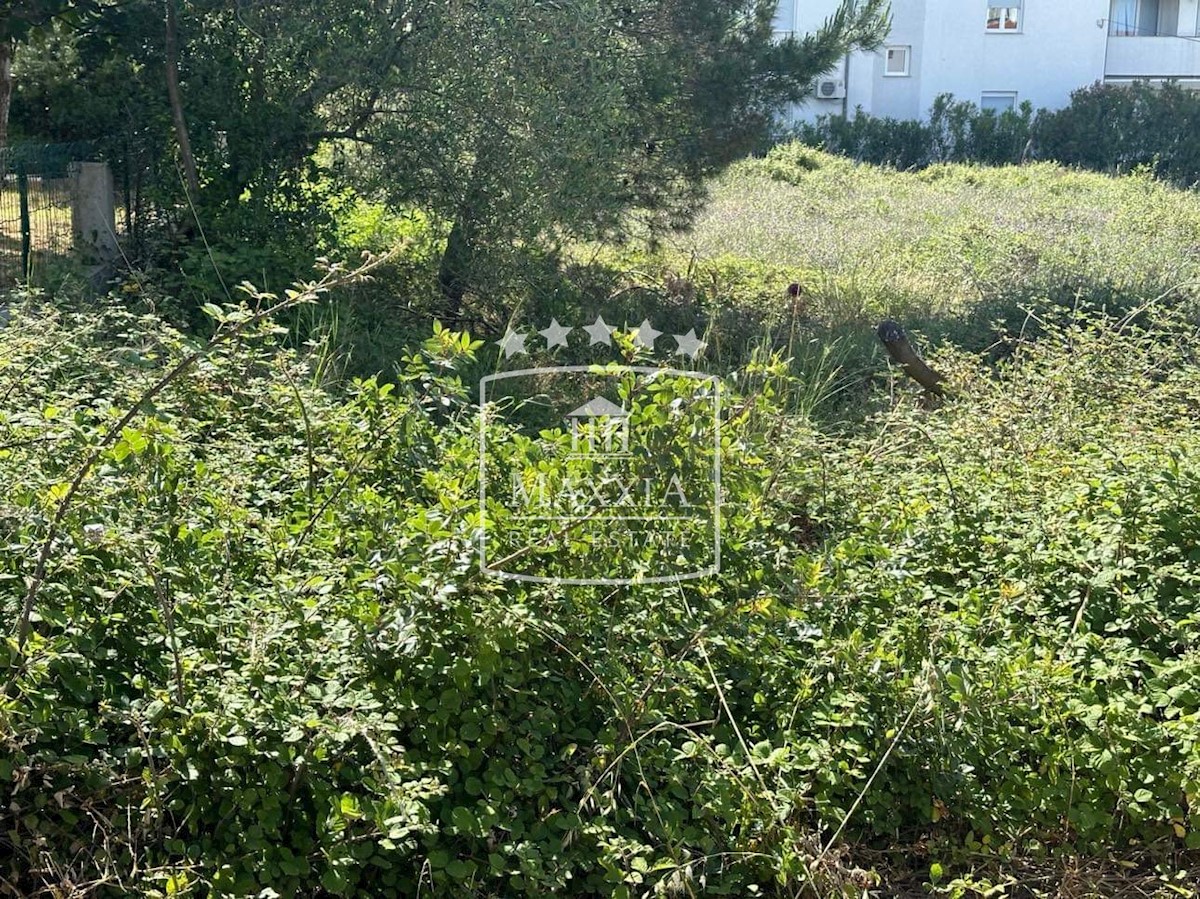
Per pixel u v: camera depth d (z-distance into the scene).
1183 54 32.25
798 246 14.59
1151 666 4.04
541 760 3.59
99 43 10.05
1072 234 15.29
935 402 7.82
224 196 9.89
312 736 3.21
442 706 3.44
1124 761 3.79
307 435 4.59
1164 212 17.45
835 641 3.96
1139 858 3.84
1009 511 5.21
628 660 3.92
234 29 9.87
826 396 8.26
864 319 11.02
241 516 4.06
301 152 10.23
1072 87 31.61
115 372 5.33
